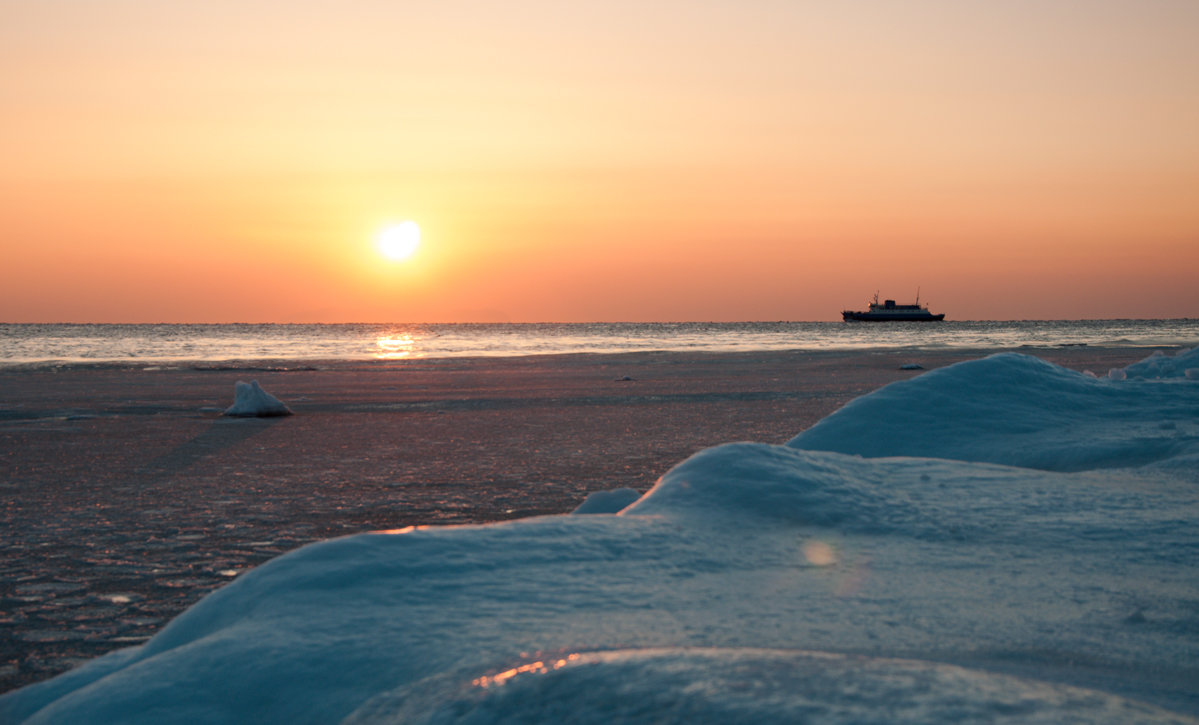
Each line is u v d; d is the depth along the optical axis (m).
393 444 13.97
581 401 21.70
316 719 2.49
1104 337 82.62
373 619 3.05
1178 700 2.54
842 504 4.88
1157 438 7.18
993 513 4.89
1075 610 3.41
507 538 3.95
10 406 21.05
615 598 3.33
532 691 2.24
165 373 34.47
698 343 74.31
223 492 9.62
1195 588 3.71
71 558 6.65
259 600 3.26
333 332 149.62
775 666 2.21
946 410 8.53
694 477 5.11
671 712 1.98
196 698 2.64
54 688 3.06
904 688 2.00
